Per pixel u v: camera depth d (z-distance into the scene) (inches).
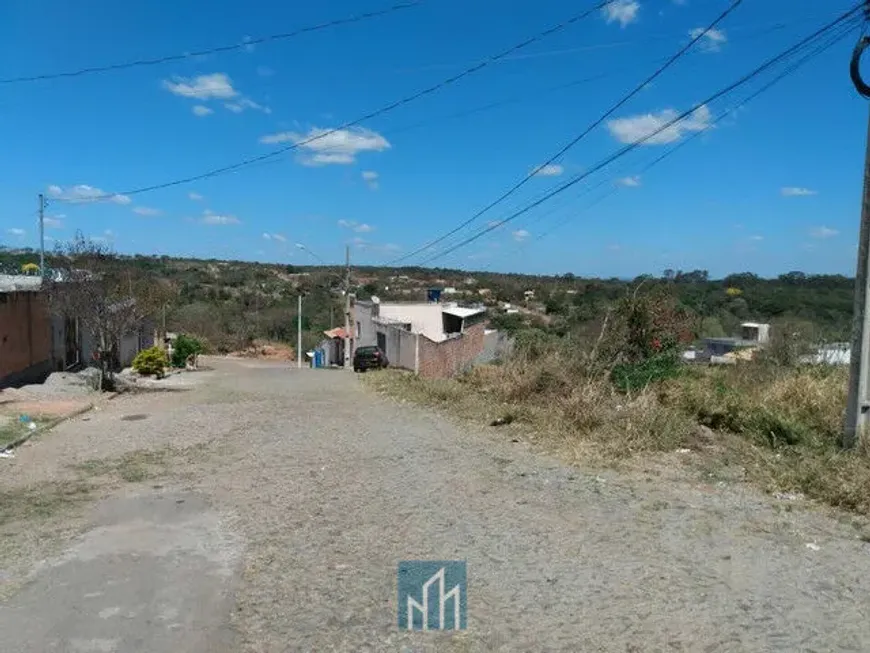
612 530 249.9
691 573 209.9
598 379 520.4
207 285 3152.1
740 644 166.7
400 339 1534.2
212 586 203.0
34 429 485.7
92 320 796.0
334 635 172.9
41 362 863.7
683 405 451.2
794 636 170.6
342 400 737.6
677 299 616.4
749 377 579.2
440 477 333.7
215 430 505.4
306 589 200.8
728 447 378.9
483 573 211.6
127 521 270.2
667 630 173.8
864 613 182.9
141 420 565.9
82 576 210.5
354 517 270.7
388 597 195.0
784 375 540.7
